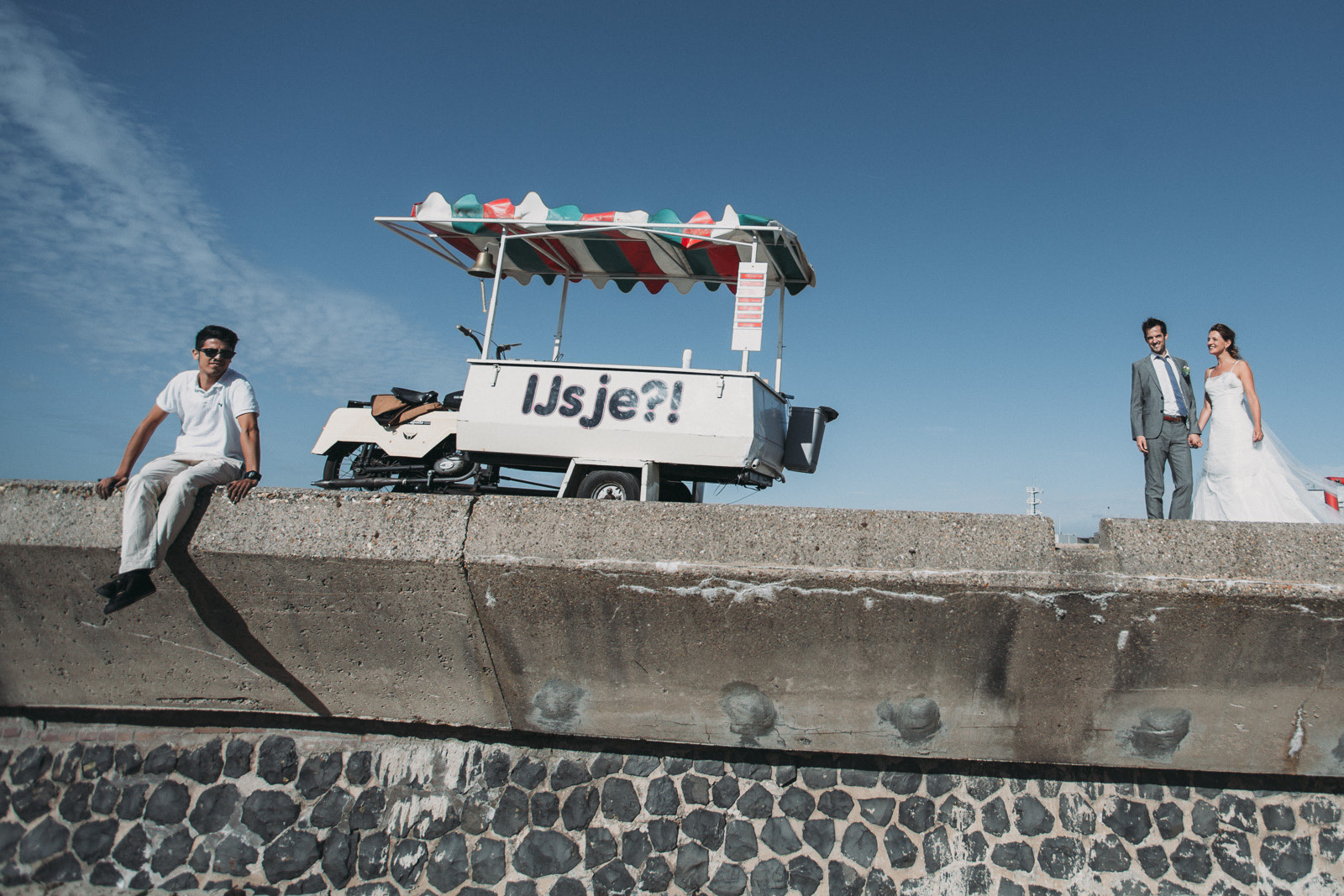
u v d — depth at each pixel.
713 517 3.73
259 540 3.93
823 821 4.14
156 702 4.57
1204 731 3.77
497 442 6.29
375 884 4.29
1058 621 3.55
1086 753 3.93
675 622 3.81
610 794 4.28
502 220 6.72
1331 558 3.35
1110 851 3.97
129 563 3.80
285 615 4.12
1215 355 5.35
